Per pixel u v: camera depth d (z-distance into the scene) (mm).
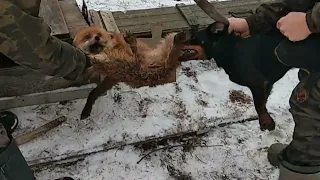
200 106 3146
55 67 2115
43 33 1935
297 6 2059
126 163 2875
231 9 3355
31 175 2367
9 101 2764
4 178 2158
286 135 3064
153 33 2902
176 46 2410
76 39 2482
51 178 2785
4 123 2871
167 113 3086
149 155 2924
